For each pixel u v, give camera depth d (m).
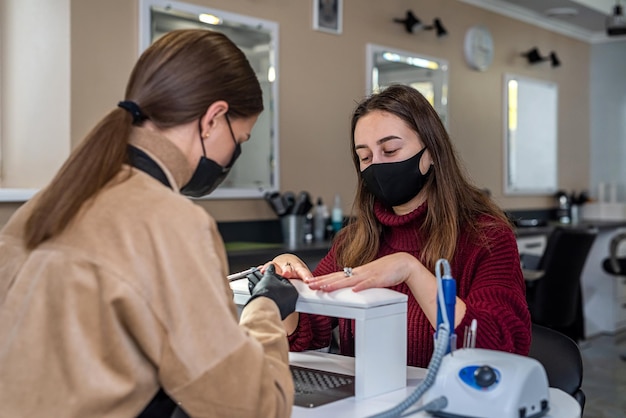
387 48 4.44
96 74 3.04
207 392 0.93
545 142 5.90
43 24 3.04
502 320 1.35
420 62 4.69
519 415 1.03
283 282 1.22
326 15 4.04
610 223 5.61
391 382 1.22
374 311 1.18
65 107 2.97
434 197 1.62
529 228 5.05
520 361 1.07
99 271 0.92
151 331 0.92
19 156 3.17
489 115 5.33
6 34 3.21
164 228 0.95
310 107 4.00
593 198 6.48
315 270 1.87
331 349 2.15
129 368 0.93
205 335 0.93
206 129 1.07
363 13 4.30
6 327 0.95
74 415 0.91
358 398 1.17
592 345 5.15
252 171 3.70
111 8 3.09
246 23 3.64
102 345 0.92
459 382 1.06
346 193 4.24
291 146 3.91
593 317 5.59
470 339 1.25
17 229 1.02
